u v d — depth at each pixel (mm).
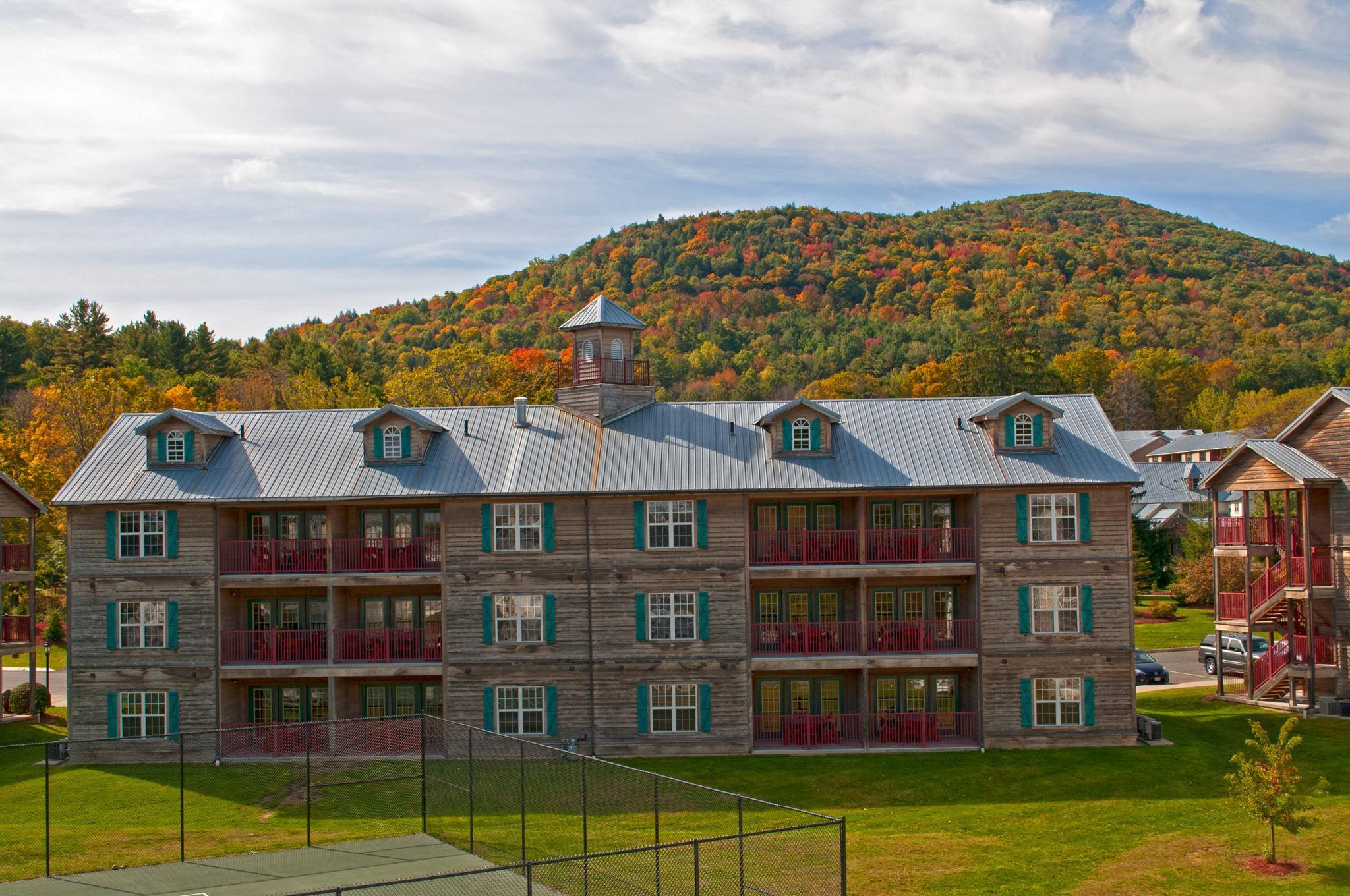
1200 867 29594
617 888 27453
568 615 43625
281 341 141500
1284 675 48094
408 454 45125
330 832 34156
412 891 27875
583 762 27969
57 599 70875
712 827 33719
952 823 34062
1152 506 101812
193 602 44062
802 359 175250
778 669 43531
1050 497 43844
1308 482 46750
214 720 43656
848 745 43875
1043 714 43438
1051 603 43656
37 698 51375
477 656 43688
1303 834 32094
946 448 45156
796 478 43625
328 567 44062
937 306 197500
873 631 44656
